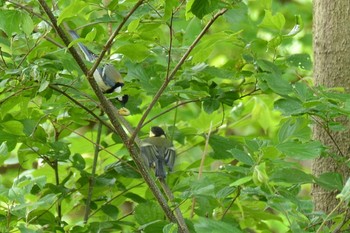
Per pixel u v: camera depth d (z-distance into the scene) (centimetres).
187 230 925
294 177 878
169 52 905
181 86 1088
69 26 1107
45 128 1160
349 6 1031
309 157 837
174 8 941
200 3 817
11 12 928
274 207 832
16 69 937
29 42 1061
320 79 1048
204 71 1065
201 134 1198
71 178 1171
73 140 1251
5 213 917
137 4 838
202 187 893
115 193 1132
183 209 1070
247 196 970
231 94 1092
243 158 881
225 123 1362
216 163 1453
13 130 1022
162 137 1148
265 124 1346
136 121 1395
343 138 1008
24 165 1232
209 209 981
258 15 1716
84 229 985
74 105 1006
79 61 879
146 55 887
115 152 1234
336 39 1034
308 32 2077
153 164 1091
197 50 964
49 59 1012
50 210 1149
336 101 916
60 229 995
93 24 959
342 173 1005
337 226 867
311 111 901
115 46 1102
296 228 816
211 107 1077
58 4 995
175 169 1296
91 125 1412
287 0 2089
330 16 1039
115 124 911
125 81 1126
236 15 942
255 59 1062
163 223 935
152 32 895
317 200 1013
